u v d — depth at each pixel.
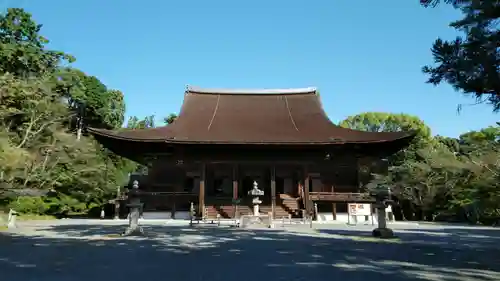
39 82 26.20
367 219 27.12
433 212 35.16
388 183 34.84
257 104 39.22
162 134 31.14
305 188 29.84
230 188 32.69
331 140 29.67
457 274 7.20
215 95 40.50
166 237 14.17
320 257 9.31
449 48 6.28
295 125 34.56
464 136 36.38
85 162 31.33
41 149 25.36
